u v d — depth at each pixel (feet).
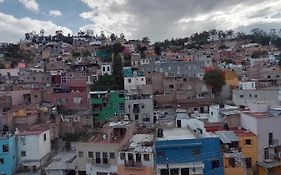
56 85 346.13
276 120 182.91
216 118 215.92
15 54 608.60
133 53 530.27
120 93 277.03
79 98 285.43
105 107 274.98
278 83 351.05
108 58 506.48
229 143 171.94
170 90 328.90
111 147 170.60
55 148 219.82
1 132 206.80
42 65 464.24
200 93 327.26
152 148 169.89
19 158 193.06
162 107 297.33
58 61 483.10
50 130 213.66
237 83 341.82
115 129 187.11
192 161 165.17
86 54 593.42
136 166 165.78
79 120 244.42
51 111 252.01
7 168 184.44
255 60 509.35
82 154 176.35
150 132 206.59
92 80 366.43
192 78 355.36
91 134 219.61
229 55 576.61
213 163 166.50
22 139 192.95
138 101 273.33
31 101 289.33
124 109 273.75
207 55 507.71
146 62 456.04
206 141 166.71
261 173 173.58
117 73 360.07
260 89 288.30
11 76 406.82
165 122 234.79
